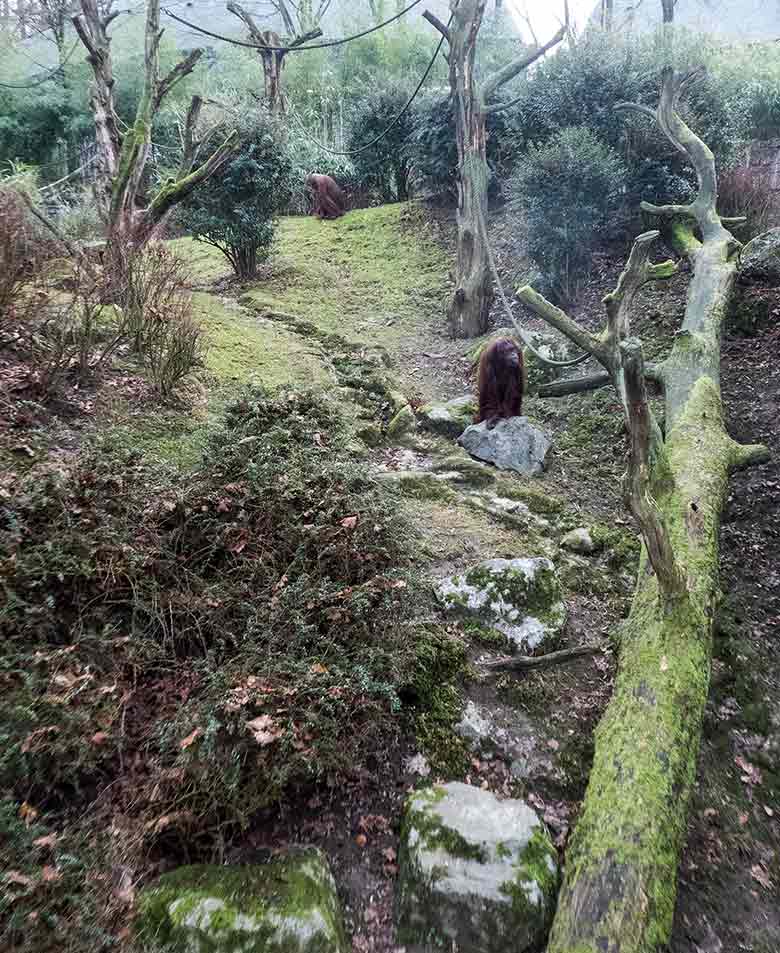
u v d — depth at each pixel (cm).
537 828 269
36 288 487
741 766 334
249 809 256
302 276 1032
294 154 1015
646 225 874
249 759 264
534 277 871
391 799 290
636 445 309
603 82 924
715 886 280
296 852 254
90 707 260
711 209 763
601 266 879
